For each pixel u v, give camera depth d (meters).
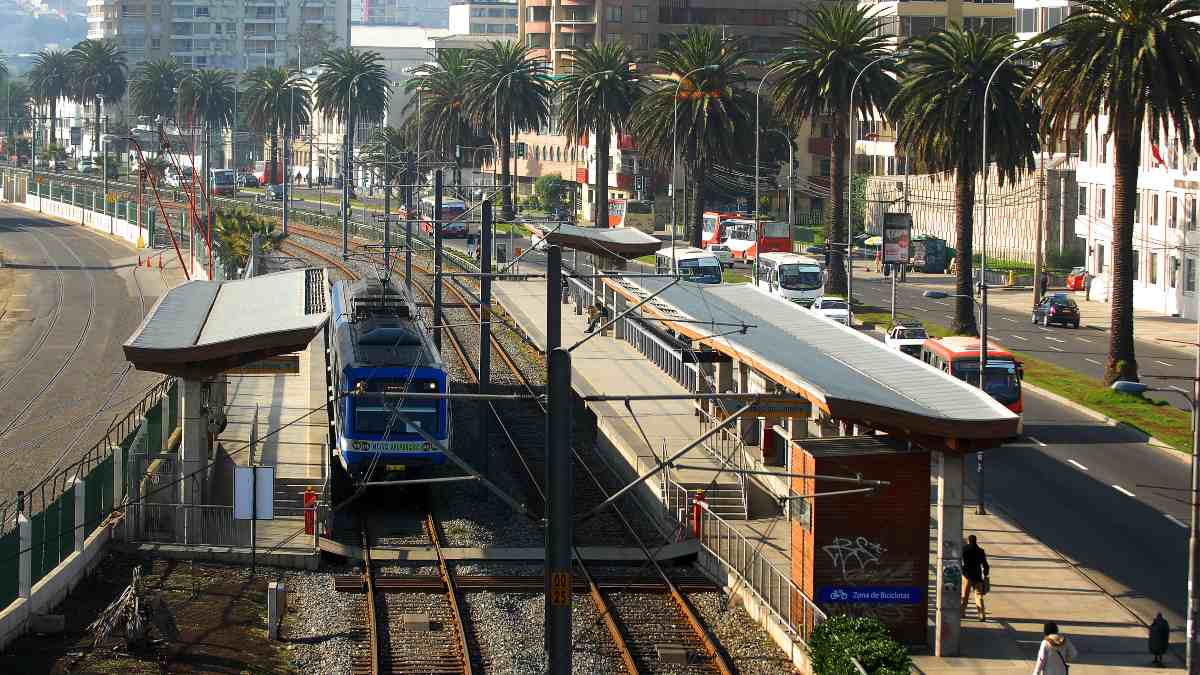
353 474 47.12
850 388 35.31
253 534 40.50
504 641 33.91
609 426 55.59
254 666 32.09
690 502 44.78
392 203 184.62
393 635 34.56
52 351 83.06
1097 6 60.53
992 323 90.19
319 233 144.25
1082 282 107.06
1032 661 32.41
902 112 84.75
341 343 50.34
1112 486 48.41
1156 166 94.25
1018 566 39.56
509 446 57.56
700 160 105.81
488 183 184.12
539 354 78.94
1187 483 48.81
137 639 32.75
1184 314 91.31
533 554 42.09
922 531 33.56
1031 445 54.81
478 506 47.53
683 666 32.56
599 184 125.56
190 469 42.28
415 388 46.72
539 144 190.50
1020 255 124.62
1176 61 59.09
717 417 53.75
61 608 35.62
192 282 58.28
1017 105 74.38
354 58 181.38
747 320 52.62
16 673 30.66
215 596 37.31
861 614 33.59
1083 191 110.56
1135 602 36.66
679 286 65.50
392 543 42.97
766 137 146.12
